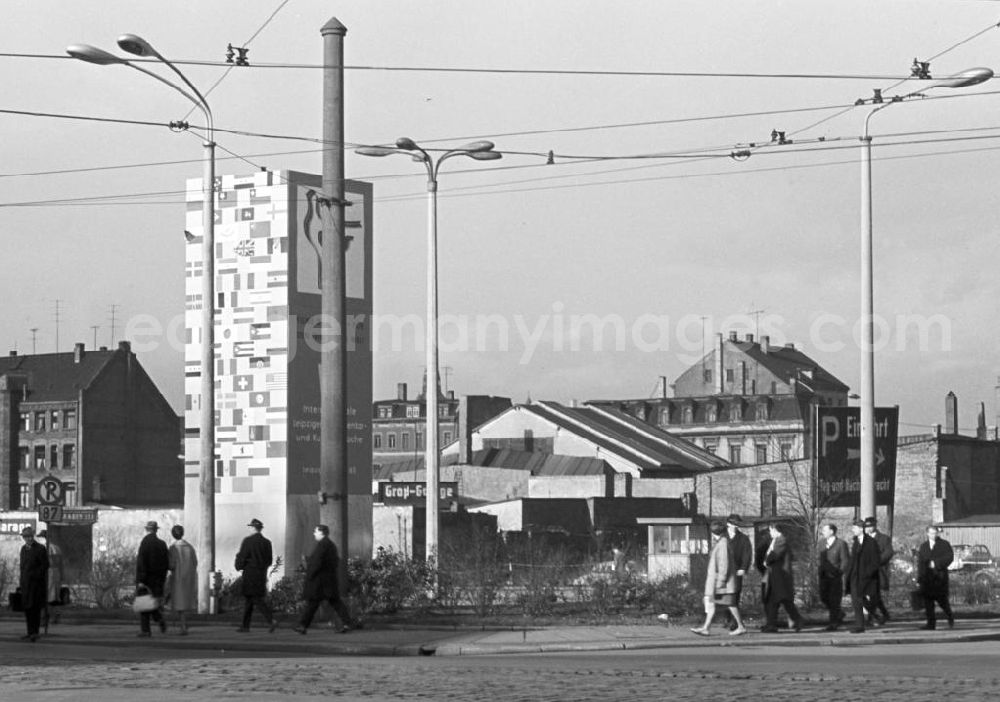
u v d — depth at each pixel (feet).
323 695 51.70
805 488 245.04
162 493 368.68
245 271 124.47
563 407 346.74
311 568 85.10
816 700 48.37
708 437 422.00
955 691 51.06
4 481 361.10
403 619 93.20
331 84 86.38
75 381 362.94
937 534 91.20
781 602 86.48
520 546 130.00
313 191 124.57
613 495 289.94
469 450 341.21
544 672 61.00
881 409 104.47
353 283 125.18
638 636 83.05
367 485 126.00
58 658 72.13
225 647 81.05
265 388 123.54
